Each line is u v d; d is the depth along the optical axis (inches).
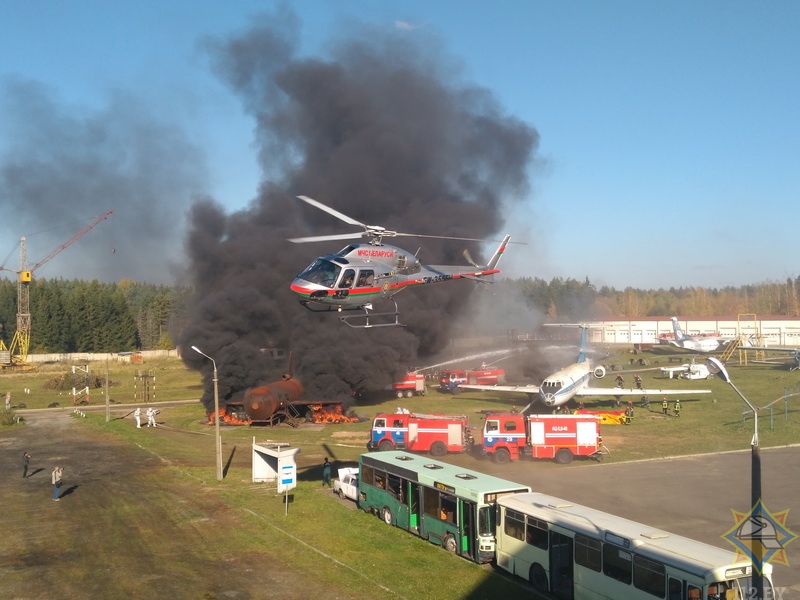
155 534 948.6
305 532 950.4
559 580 717.9
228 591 735.1
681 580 569.6
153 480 1304.1
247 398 2060.8
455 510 866.1
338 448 1727.4
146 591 738.2
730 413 2050.9
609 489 1191.6
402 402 2610.7
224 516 1035.3
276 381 2373.3
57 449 1685.5
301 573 785.6
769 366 3410.4
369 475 1054.4
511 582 762.8
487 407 2388.0
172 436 1934.1
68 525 999.0
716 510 1039.6
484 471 1370.6
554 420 1456.7
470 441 1635.1
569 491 1176.8
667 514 1019.9
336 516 1033.5
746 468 1354.6
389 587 741.9
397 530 961.5
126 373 4190.5
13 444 1782.7
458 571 796.6
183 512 1061.1
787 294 7293.3
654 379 2987.2
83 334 5531.5
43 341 5457.7
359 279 1165.1
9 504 1128.8
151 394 3196.4
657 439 1713.8
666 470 1353.3
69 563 830.5
